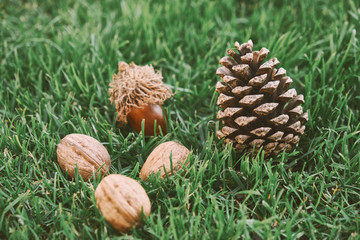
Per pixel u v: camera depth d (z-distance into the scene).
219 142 0.37
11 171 0.36
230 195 0.36
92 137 0.37
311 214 0.34
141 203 0.31
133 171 0.36
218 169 0.36
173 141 0.37
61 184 0.37
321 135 0.39
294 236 0.32
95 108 0.41
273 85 0.33
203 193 0.35
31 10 0.57
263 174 0.35
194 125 0.40
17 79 0.44
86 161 0.35
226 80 0.33
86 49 0.49
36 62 0.48
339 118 0.40
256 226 0.32
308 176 0.36
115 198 0.31
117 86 0.39
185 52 0.50
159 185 0.34
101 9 0.57
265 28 0.51
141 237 0.32
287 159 0.37
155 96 0.39
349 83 0.43
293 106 0.35
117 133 0.41
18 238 0.32
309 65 0.45
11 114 0.41
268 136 0.35
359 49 0.45
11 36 0.52
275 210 0.34
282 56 0.45
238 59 0.34
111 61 0.47
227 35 0.50
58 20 0.55
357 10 0.51
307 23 0.52
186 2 0.55
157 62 0.47
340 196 0.36
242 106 0.34
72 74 0.46
